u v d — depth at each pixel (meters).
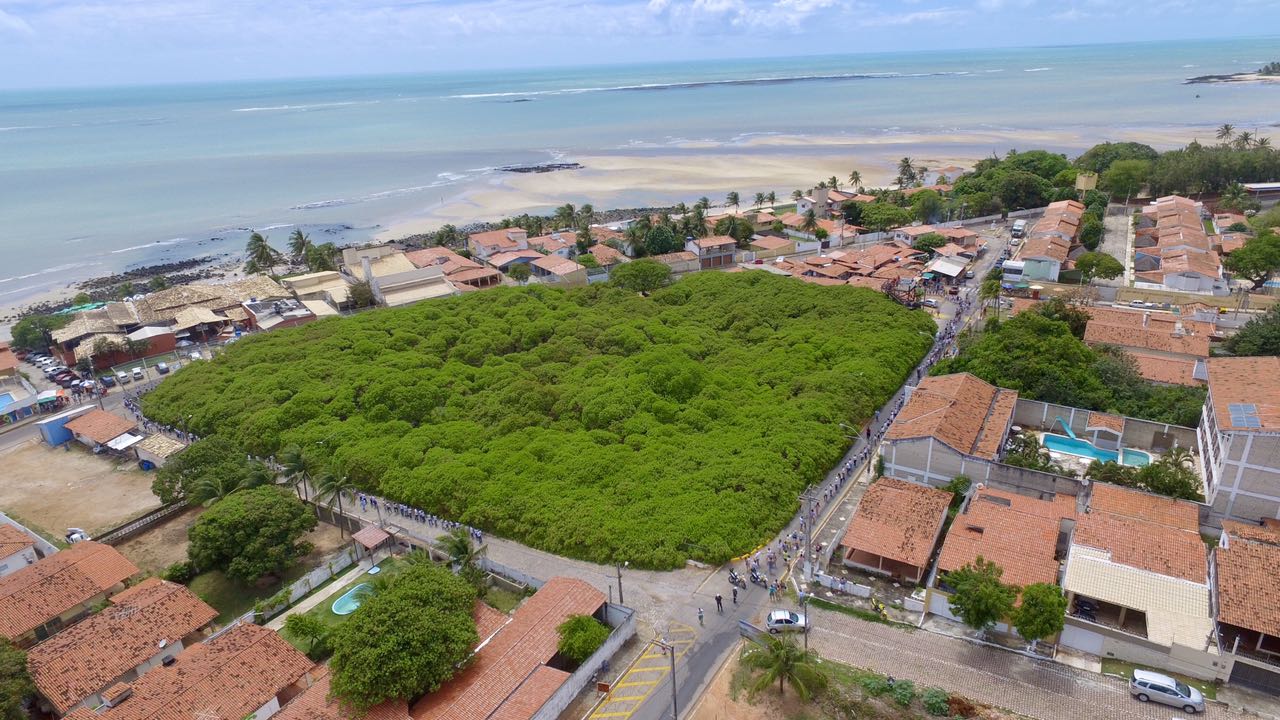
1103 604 62.34
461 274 176.00
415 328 133.88
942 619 62.91
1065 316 115.94
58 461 107.44
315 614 69.56
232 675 57.69
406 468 90.19
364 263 170.25
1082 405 92.62
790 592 67.88
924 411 87.88
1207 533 72.06
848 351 116.69
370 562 77.38
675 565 72.19
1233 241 157.88
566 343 123.88
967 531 69.62
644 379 106.94
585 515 78.75
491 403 104.94
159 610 66.31
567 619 61.28
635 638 62.94
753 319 133.62
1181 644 54.81
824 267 168.62
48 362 145.50
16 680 56.03
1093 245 167.12
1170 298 138.12
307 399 106.50
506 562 75.44
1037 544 65.94
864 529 70.75
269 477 85.38
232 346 133.62
